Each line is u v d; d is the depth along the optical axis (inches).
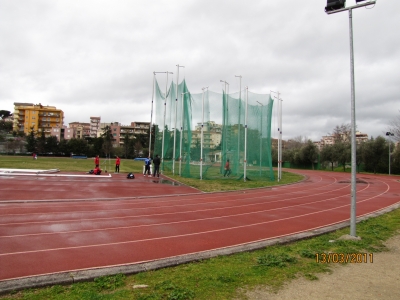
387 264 234.1
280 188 858.8
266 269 215.8
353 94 323.3
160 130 1235.2
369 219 415.2
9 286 173.3
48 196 554.3
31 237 297.6
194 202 557.3
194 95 1040.2
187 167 1037.8
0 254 244.8
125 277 196.1
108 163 2089.1
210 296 171.2
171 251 265.0
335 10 330.3
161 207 494.9
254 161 1026.7
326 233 334.3
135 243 287.1
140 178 989.2
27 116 4790.8
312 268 221.6
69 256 244.1
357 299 171.2
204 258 237.0
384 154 1849.2
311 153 2380.7
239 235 328.5
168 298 164.9
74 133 5187.0
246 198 629.0
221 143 1056.2
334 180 1232.2
